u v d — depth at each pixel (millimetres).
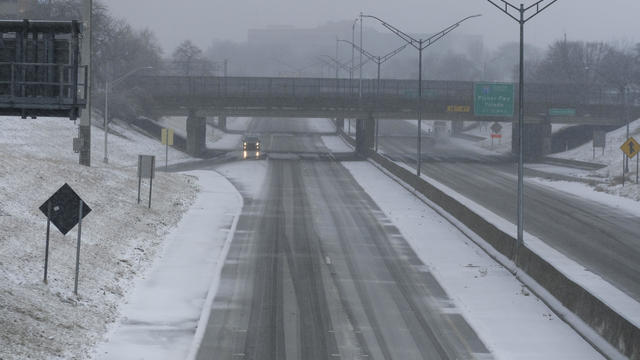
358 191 75188
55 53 29031
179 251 43531
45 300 29531
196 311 32219
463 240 49531
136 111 120312
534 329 30672
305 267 41125
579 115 128625
